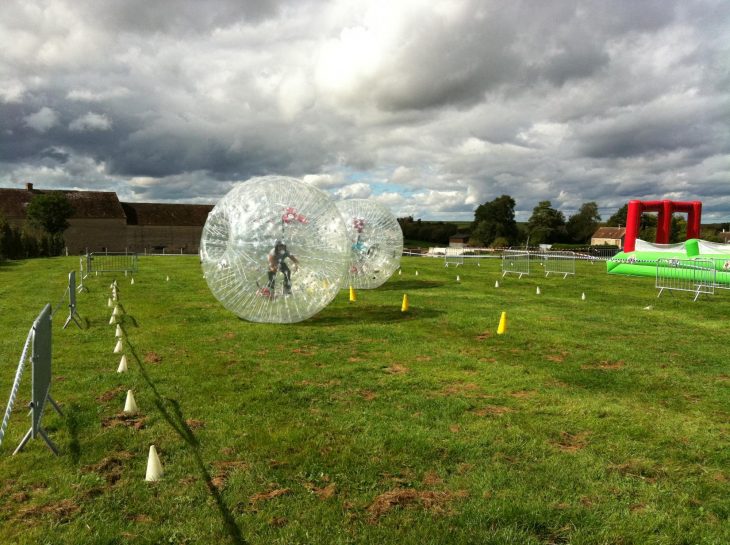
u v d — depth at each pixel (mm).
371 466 5016
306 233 11336
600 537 3957
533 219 95062
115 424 6043
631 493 4605
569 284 21859
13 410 6488
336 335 11055
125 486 4617
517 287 20750
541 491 4590
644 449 5508
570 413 6516
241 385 7531
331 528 4008
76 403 6672
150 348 9758
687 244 24219
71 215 62312
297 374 8125
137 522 4090
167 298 16781
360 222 18672
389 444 5527
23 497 4445
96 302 15750
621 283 22281
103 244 67250
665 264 22391
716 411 6699
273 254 11219
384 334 11195
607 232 93562
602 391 7484
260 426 5996
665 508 4355
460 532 3965
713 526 4113
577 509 4301
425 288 20031
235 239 11188
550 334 11375
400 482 4746
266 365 8648
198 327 11797
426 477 4844
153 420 6156
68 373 8031
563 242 97000
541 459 5215
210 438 5641
